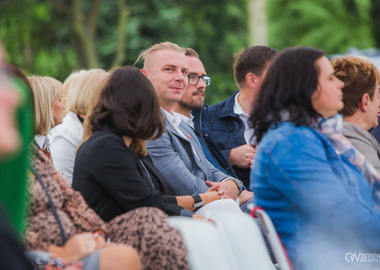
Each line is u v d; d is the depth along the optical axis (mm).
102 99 8102
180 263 6930
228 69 47531
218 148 11641
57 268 6375
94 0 39812
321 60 7066
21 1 37844
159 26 44656
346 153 7340
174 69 10453
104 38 44125
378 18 50281
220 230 6805
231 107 12078
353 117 8523
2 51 4023
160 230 7031
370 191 7312
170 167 9555
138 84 8109
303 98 6980
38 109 9195
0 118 3715
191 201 9078
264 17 39594
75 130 10062
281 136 6844
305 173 6703
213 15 47531
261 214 6793
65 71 37375
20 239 5582
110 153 7828
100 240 6875
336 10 47625
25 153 5461
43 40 42094
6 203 5430
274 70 7121
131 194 7855
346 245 6855
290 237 6918
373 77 8484
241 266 6715
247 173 11602
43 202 6852
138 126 8047
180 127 10648
